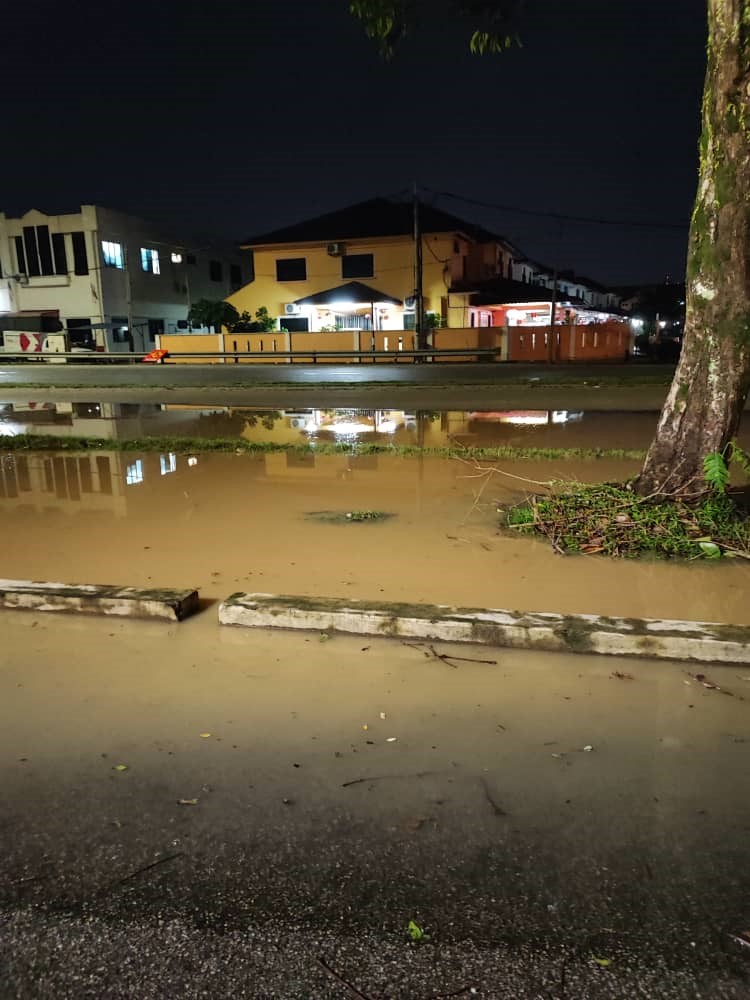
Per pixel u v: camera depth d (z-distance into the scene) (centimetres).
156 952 168
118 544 496
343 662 311
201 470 768
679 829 206
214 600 387
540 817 212
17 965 167
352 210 4312
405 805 217
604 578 417
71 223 4162
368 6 563
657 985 159
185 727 261
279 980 161
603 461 793
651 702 277
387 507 595
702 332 491
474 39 595
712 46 446
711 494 499
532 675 298
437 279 3947
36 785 229
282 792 224
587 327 3428
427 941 170
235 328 3994
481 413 1270
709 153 464
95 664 311
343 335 3522
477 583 411
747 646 304
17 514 588
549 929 173
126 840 204
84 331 4284
